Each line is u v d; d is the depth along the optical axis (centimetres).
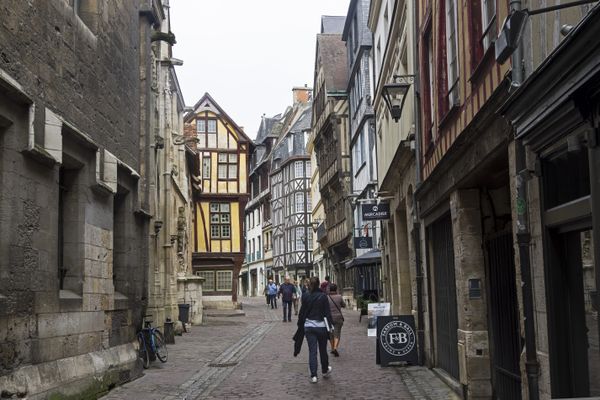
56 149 848
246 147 4106
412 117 1359
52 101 861
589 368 507
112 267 1096
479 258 921
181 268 2638
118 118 1164
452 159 914
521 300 620
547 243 558
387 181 1678
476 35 805
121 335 1141
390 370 1228
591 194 459
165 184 2186
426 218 1230
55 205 865
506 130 653
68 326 897
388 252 1894
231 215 4034
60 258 951
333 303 1493
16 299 748
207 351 1627
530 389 591
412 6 1330
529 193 601
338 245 3788
